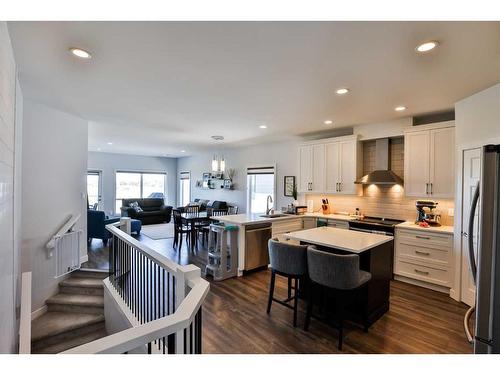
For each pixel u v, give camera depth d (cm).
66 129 417
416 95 314
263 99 334
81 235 450
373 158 491
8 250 201
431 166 386
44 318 363
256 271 454
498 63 229
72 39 197
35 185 369
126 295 321
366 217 485
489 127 285
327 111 388
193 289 162
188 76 265
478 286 153
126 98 337
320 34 187
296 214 536
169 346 130
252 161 756
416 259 382
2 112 164
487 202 149
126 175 1029
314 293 314
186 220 634
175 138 638
